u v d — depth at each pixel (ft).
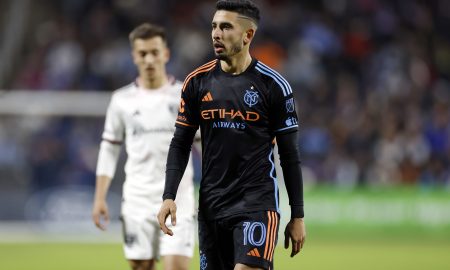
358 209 197.67
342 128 220.02
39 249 169.58
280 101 62.75
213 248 64.18
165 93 83.71
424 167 213.87
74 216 197.57
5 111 202.49
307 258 153.48
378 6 271.90
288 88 63.05
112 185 194.70
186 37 255.09
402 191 198.18
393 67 254.88
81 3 260.62
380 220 197.57
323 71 255.70
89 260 149.69
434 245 180.96
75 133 203.72
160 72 84.07
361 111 231.09
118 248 172.24
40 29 258.16
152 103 83.05
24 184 199.62
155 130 82.74
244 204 62.49
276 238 62.59
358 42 262.06
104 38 252.83
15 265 142.10
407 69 257.14
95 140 204.13
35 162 200.34
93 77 243.81
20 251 165.27
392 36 267.39
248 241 61.41
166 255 79.82
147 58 82.94
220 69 63.87
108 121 85.76
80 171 200.85
